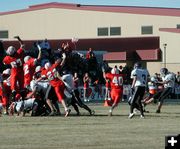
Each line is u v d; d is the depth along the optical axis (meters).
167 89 34.00
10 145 17.89
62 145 17.92
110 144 18.16
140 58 91.38
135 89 28.59
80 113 32.34
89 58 57.41
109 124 24.92
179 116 30.52
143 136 20.31
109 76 30.56
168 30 92.31
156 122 26.09
